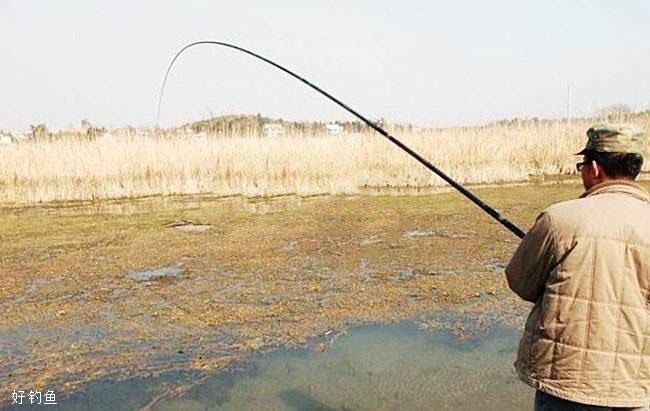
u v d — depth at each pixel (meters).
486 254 8.34
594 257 2.11
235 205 13.77
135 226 11.07
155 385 4.41
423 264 7.85
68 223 11.48
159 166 17.25
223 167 17.59
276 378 4.49
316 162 17.80
